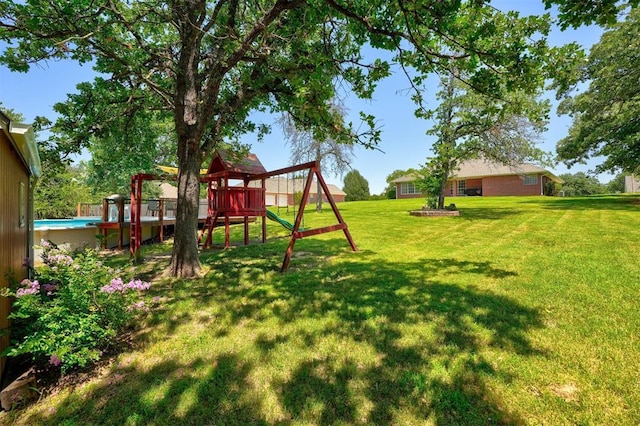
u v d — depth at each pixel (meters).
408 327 3.16
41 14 4.20
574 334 2.91
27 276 3.82
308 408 2.12
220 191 8.91
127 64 4.96
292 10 4.70
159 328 3.38
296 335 3.11
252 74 5.82
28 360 2.68
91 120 6.69
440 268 5.37
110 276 3.11
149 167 12.98
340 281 4.85
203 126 5.59
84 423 2.06
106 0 4.30
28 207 4.27
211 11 5.88
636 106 12.66
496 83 4.28
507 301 3.73
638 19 11.60
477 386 2.25
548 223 9.52
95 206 18.50
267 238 10.70
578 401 2.08
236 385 2.38
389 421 1.98
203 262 6.71
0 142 2.54
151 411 2.14
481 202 18.84
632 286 3.96
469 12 3.77
